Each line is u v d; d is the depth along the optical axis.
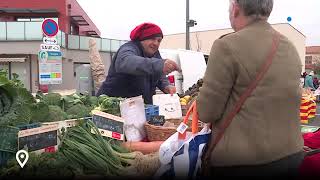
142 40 4.67
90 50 11.15
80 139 3.18
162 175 2.99
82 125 3.34
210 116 2.66
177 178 2.96
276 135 2.59
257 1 2.71
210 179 2.78
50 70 10.76
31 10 40.62
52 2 41.41
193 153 2.92
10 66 35.16
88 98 4.21
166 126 3.94
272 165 2.58
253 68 2.58
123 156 3.23
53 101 3.90
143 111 4.05
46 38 10.68
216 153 2.67
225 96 2.62
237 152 2.57
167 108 4.64
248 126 2.58
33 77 35.12
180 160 2.93
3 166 2.85
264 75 2.59
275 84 2.60
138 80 4.95
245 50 2.61
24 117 3.05
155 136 3.78
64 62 38.59
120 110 3.89
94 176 2.98
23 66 35.19
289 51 2.73
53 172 2.86
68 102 3.96
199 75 11.70
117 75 4.88
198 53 12.14
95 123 3.44
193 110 3.00
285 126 2.63
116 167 3.11
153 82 5.22
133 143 3.62
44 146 3.03
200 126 3.21
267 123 2.58
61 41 36.22
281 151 2.59
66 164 2.96
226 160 2.63
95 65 10.93
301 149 2.73
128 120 3.85
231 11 2.86
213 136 2.75
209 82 2.63
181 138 2.99
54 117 3.30
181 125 3.01
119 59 4.39
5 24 34.56
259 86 2.58
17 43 34.81
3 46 34.78
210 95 2.62
